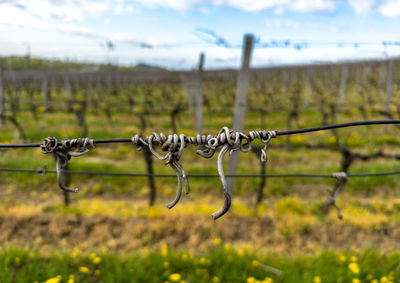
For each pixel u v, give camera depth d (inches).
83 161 326.3
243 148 46.3
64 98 1112.2
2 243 170.9
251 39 172.1
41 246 167.9
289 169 300.5
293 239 176.6
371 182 264.4
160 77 1600.6
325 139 414.6
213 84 1430.9
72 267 137.6
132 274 129.3
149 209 207.2
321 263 139.0
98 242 172.2
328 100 878.4
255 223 192.2
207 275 129.0
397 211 218.2
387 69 1234.6
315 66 1359.5
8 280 122.8
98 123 535.2
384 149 376.5
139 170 294.0
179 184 43.4
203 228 184.2
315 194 252.8
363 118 528.1
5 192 251.6
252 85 1414.9
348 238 177.5
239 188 259.4
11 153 326.0
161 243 171.0
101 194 256.1
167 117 568.1
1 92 577.3
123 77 1510.8
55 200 238.2
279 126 474.6
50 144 48.3
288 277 126.7
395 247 168.7
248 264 135.6
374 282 121.0
